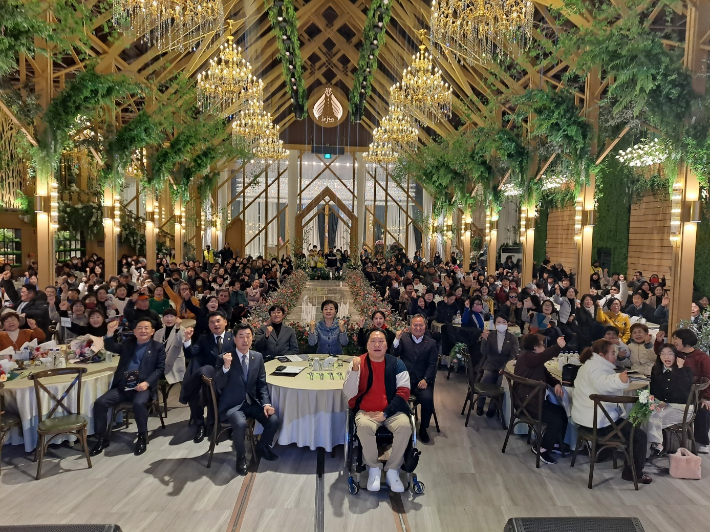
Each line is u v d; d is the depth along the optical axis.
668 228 15.12
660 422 5.25
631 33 7.47
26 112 10.05
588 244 12.41
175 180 19.05
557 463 5.38
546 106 10.91
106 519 4.14
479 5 9.99
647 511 4.41
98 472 4.96
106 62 11.08
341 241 31.12
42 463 5.12
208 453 5.46
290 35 14.05
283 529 4.06
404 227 31.34
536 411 5.46
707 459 5.48
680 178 8.22
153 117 14.12
